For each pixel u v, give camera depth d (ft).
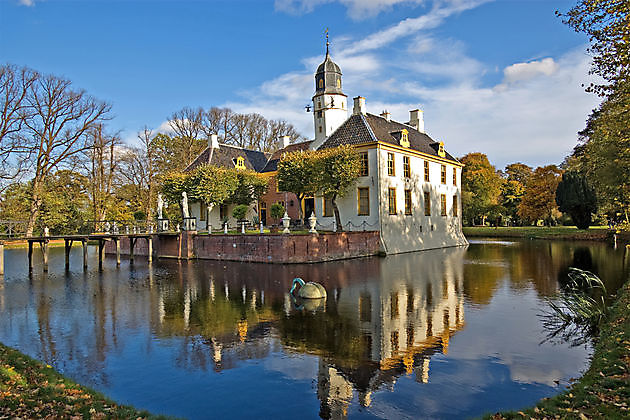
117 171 141.28
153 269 76.74
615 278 52.31
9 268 83.05
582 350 27.02
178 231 96.37
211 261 86.94
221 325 34.76
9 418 15.97
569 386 21.20
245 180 109.40
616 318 30.45
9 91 95.86
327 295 45.96
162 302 44.91
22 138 97.71
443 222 119.24
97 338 31.89
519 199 187.11
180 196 108.78
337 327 33.19
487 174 170.50
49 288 56.13
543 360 25.30
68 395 19.51
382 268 68.33
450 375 23.15
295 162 85.92
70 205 149.89
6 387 19.35
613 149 48.57
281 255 74.90
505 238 146.61
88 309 42.27
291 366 25.04
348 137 97.86
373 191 92.53
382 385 21.98
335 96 106.11
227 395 21.21
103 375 24.27
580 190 125.49
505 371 23.62
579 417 15.39
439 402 19.85
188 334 32.45
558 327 32.42
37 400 18.22
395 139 100.89
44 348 29.60
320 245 78.95
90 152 126.93
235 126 171.12
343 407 19.58
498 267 68.03
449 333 31.17
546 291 46.68
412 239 102.89
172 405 20.22
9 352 26.37
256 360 26.21
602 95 34.71
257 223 109.60
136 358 27.14
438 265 72.02
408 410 19.10
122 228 124.98
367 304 41.24
